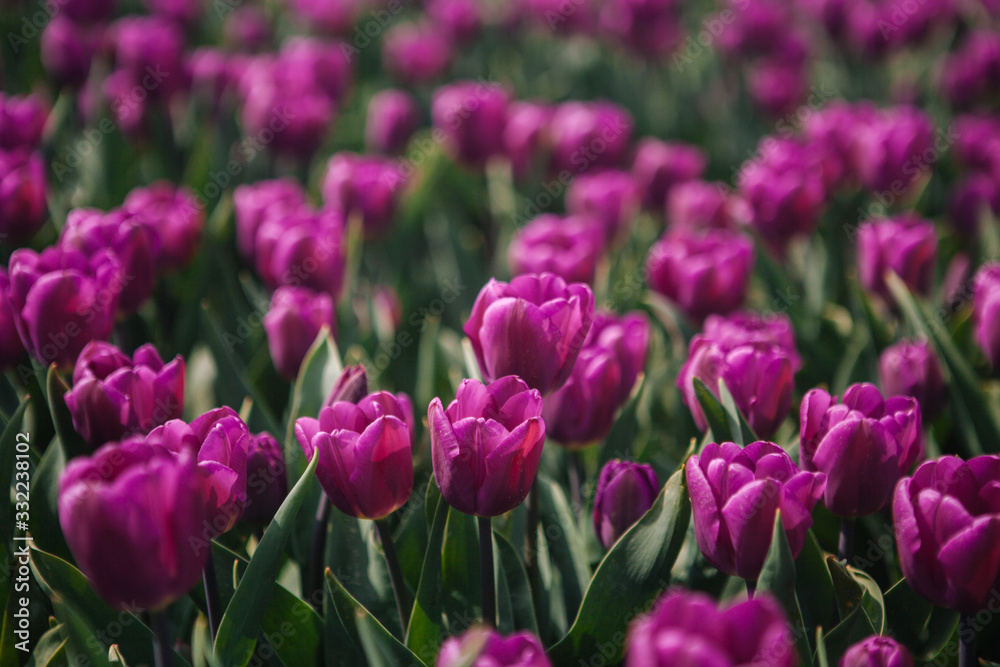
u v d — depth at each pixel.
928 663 1.21
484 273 2.20
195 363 1.51
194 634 1.21
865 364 1.45
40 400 1.29
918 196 2.12
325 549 1.25
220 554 1.21
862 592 1.17
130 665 1.17
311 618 1.17
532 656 1.00
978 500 1.11
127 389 1.16
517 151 2.15
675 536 1.14
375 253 2.04
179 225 1.49
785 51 3.07
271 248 1.49
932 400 1.34
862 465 1.14
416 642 1.17
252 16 3.22
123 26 2.57
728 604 1.20
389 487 1.12
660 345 1.57
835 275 1.91
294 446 1.25
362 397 1.20
